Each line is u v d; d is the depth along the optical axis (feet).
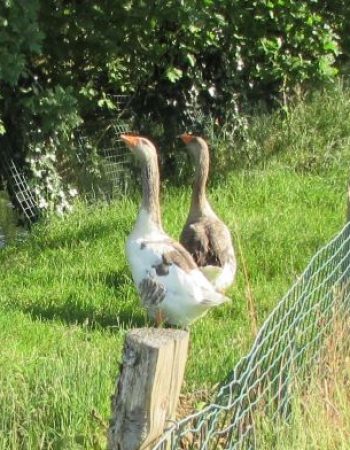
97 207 45.06
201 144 32.30
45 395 21.21
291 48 53.93
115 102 50.08
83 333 28.04
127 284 33.30
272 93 55.57
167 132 51.37
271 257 35.73
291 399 18.86
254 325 24.26
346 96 58.39
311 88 56.80
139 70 49.14
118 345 26.55
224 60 52.49
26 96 44.09
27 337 27.53
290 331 19.22
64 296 32.35
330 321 21.67
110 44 46.03
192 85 51.60
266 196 46.14
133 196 47.57
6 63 38.42
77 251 37.52
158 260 27.50
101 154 48.96
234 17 49.39
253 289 32.58
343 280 23.52
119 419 13.60
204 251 29.84
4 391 21.49
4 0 37.45
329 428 19.21
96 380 22.18
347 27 59.21
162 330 13.75
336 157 53.42
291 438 18.15
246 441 17.11
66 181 46.80
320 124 55.52
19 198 44.37
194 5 44.62
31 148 44.34
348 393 21.77
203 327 28.86
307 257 36.04
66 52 46.34
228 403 15.85
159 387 13.37
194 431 14.52
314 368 20.53
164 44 48.57
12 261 37.24
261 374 18.39
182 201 45.24
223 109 52.85
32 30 38.52
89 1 44.98
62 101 42.11
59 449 19.49
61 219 43.45
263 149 53.21
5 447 19.61
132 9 44.70
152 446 13.57
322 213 43.98
